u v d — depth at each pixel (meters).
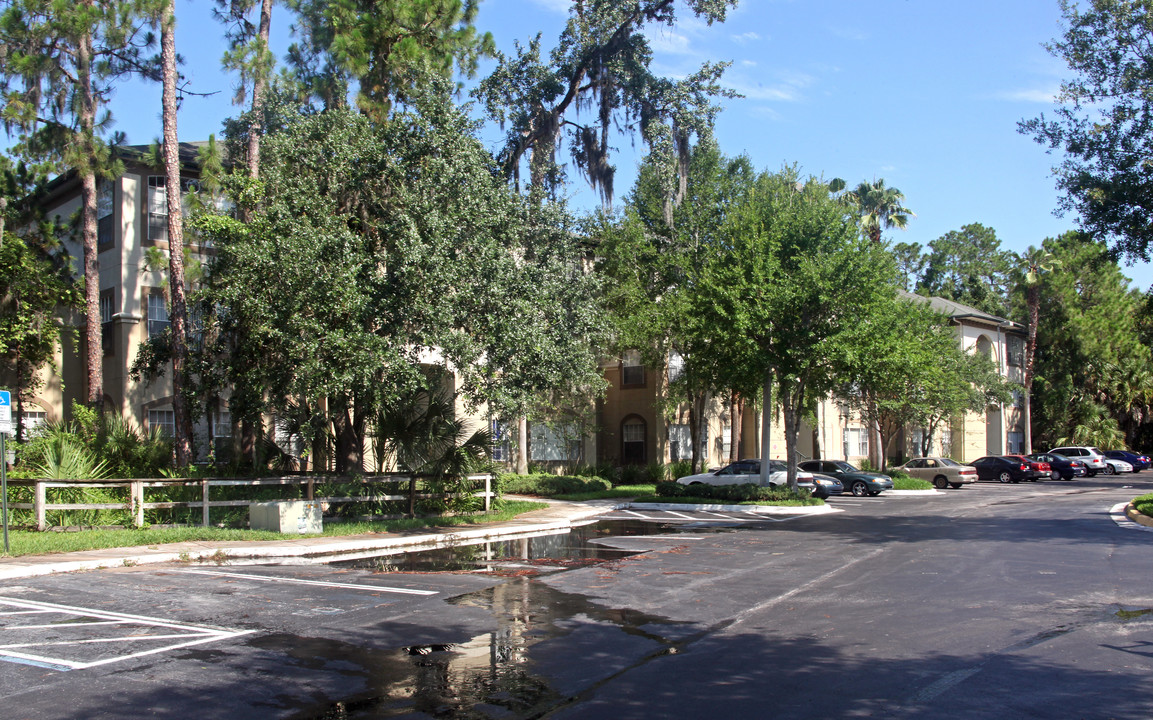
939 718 5.79
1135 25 19.78
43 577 11.59
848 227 24.47
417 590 10.77
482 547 15.59
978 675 6.83
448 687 6.53
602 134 29.22
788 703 6.13
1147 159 19.98
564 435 33.78
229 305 17.45
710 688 6.52
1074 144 20.75
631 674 6.91
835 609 9.53
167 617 9.00
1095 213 20.81
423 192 17.28
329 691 6.40
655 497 26.61
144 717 5.76
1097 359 57.75
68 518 15.75
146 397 24.48
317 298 15.71
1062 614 9.15
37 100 19.12
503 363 17.64
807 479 28.17
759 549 14.99
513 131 28.91
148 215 24.98
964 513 22.88
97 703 6.04
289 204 17.20
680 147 28.67
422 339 16.69
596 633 8.38
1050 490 34.47
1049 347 58.53
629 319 29.28
